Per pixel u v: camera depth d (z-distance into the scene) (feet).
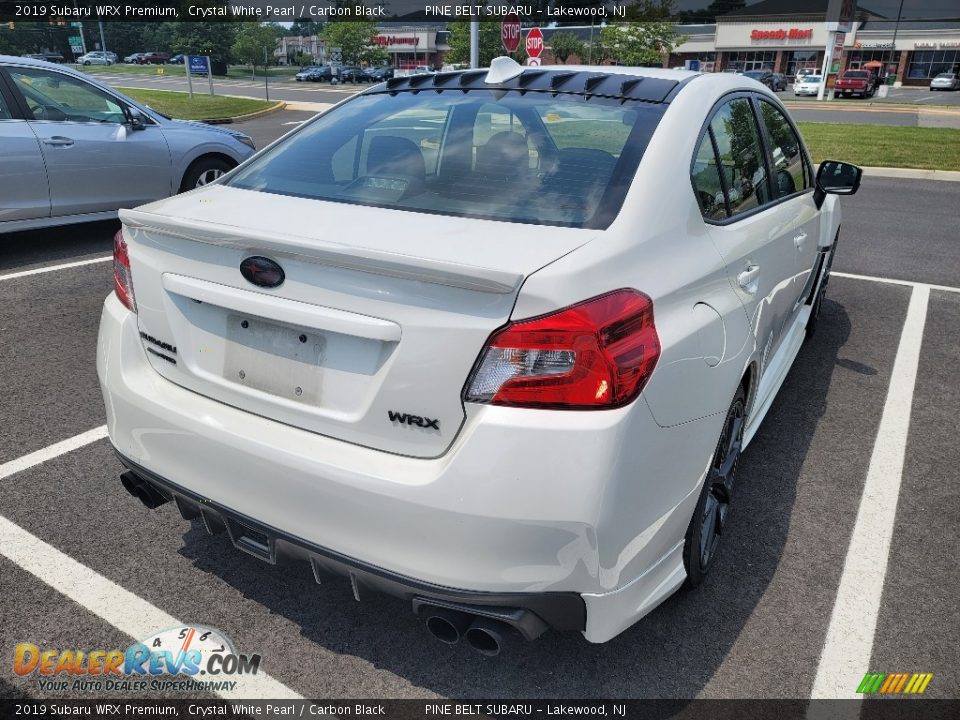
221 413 6.61
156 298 6.91
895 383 14.01
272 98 121.08
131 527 9.04
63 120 20.52
